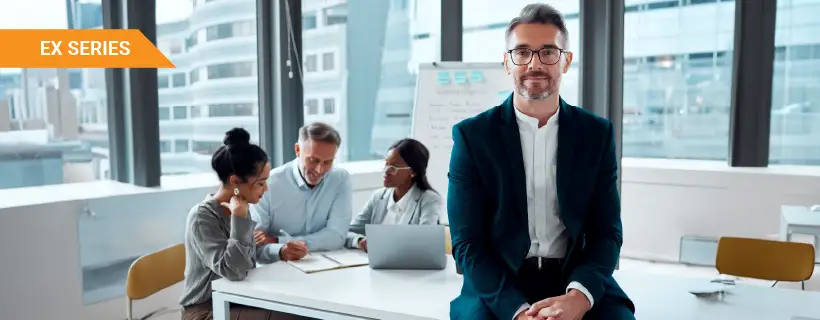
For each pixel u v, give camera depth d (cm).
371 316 182
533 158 170
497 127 171
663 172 462
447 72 388
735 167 460
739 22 448
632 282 209
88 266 288
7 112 294
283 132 399
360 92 453
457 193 175
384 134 474
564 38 166
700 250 450
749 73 452
